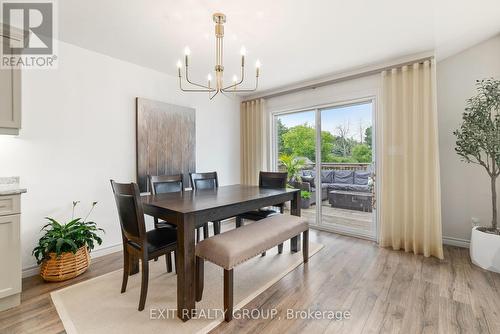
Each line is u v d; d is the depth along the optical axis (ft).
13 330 5.07
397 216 9.65
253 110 14.61
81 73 8.55
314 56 9.42
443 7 6.48
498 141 7.53
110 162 9.34
